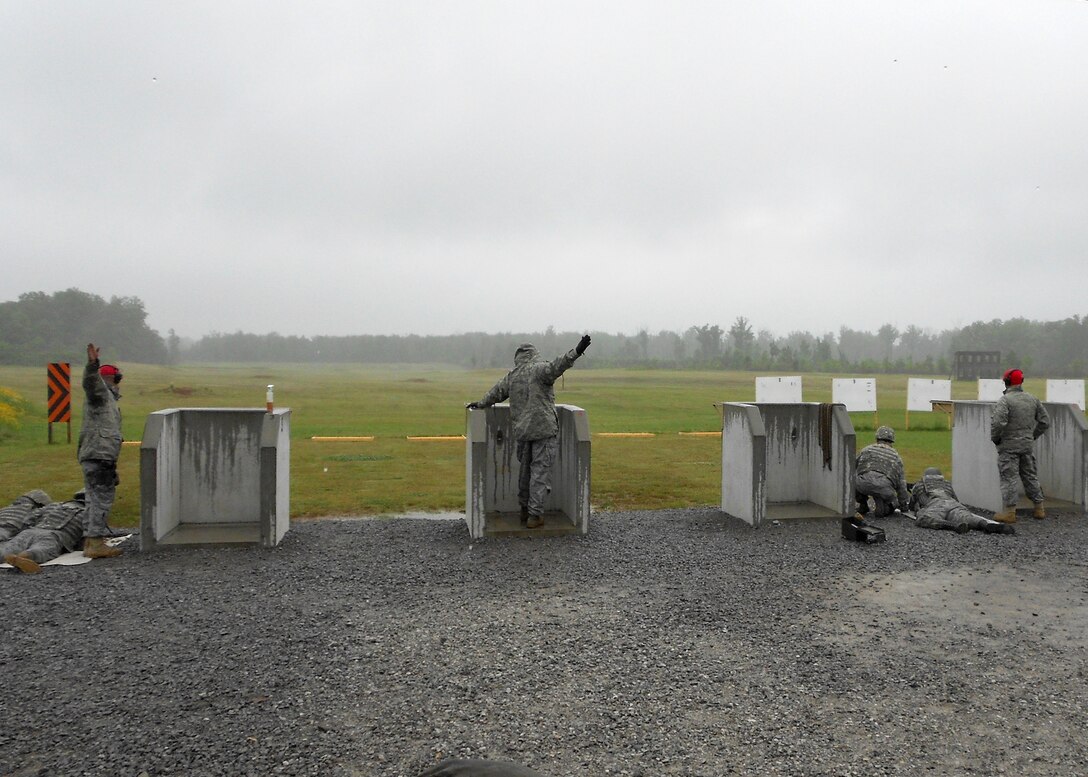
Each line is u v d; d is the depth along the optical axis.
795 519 9.96
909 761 3.85
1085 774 3.74
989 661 5.21
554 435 9.19
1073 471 10.62
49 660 5.18
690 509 11.02
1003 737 4.12
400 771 3.72
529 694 4.62
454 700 4.54
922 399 24.27
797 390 23.83
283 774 3.70
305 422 27.73
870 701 4.56
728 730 4.18
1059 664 5.16
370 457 17.02
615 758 3.86
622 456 17.34
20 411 25.86
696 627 5.87
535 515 9.10
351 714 4.35
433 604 6.43
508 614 6.17
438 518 10.40
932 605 6.47
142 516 8.20
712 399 41.41
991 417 10.09
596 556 8.11
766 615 6.18
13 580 7.15
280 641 5.54
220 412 9.20
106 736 4.09
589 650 5.37
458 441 20.58
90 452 7.89
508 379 9.27
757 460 9.60
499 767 2.80
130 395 42.62
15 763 3.80
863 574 7.43
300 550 8.34
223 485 9.23
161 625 5.89
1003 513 9.86
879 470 10.17
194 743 4.01
